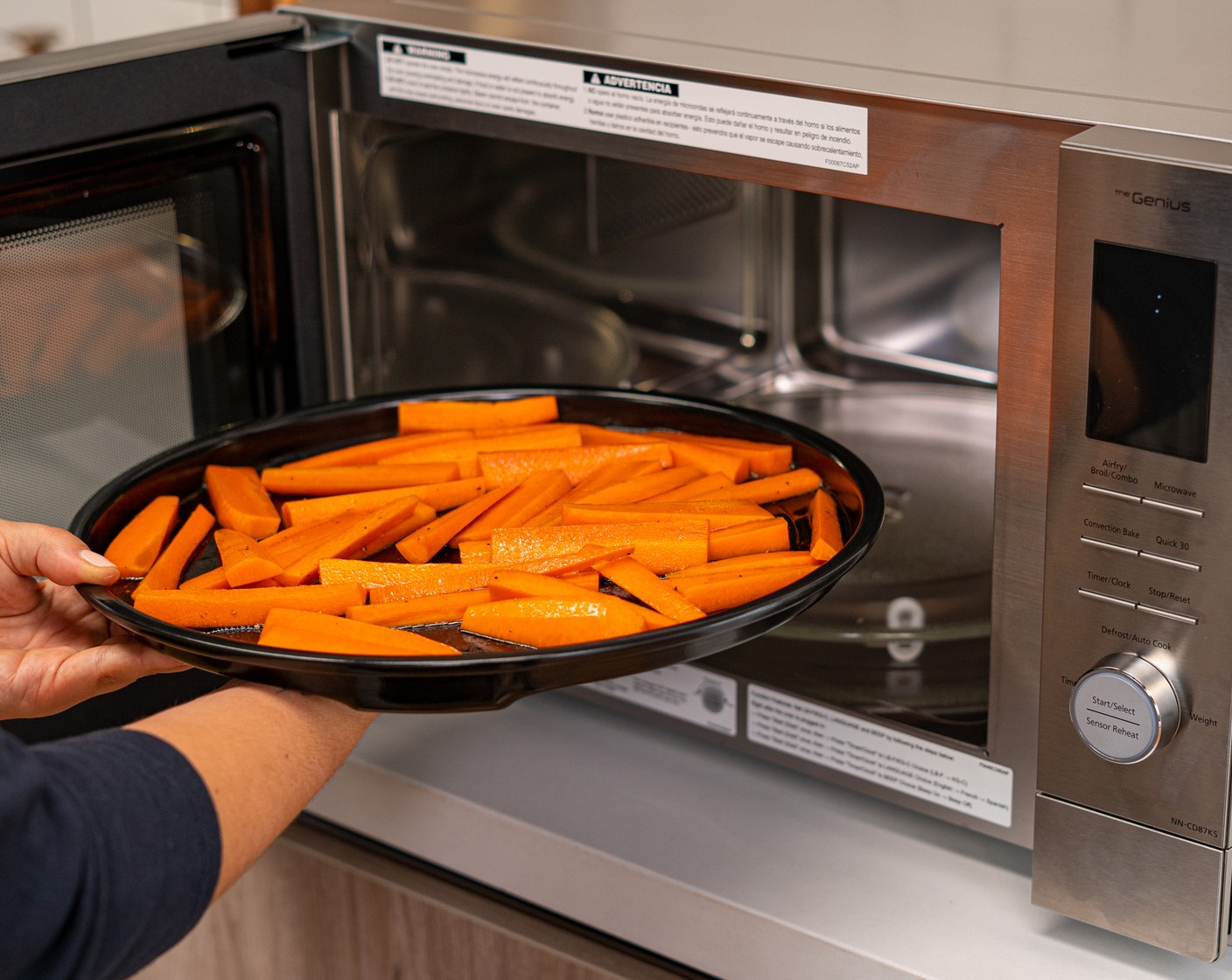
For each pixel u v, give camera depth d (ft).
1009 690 2.03
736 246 3.59
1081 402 1.78
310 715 1.80
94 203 2.33
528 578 1.93
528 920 2.44
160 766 1.56
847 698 2.24
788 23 2.30
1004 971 2.02
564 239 3.73
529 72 2.25
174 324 2.52
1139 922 1.96
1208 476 1.70
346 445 2.46
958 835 2.30
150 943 1.51
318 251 2.66
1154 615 1.81
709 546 2.02
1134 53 2.02
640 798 2.40
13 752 1.39
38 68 2.19
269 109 2.48
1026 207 1.81
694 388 3.54
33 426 2.39
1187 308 1.65
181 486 2.30
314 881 2.72
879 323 3.49
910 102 1.87
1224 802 1.82
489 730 2.60
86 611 2.25
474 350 3.39
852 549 1.85
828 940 2.08
